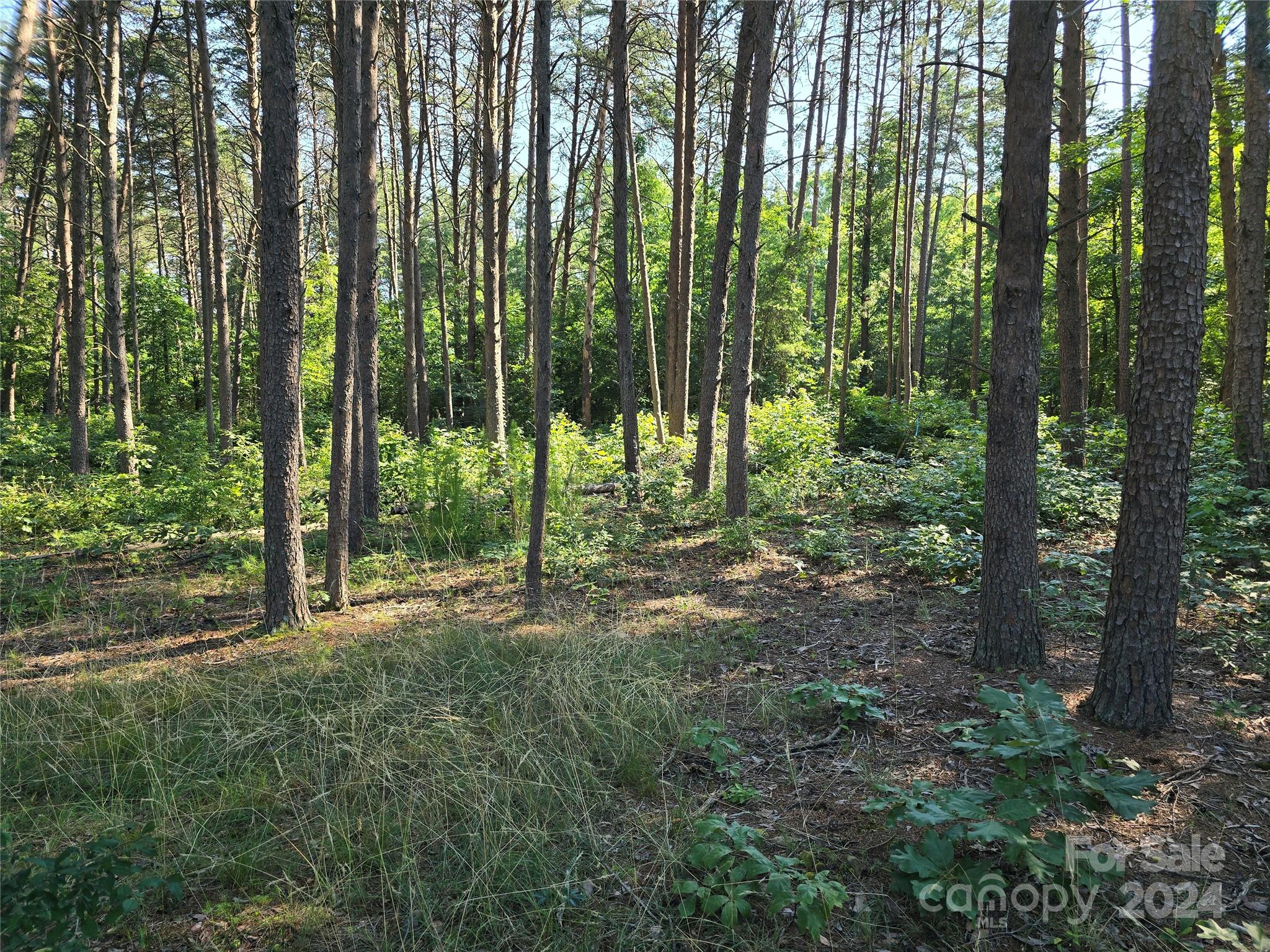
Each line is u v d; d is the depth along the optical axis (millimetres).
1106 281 21094
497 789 3627
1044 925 2715
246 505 11258
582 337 27000
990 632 5047
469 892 2945
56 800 3752
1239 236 9633
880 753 4016
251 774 3918
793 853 3184
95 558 9328
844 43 17250
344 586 7281
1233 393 9477
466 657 5367
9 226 21766
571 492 10828
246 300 26328
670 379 15805
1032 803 2814
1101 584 6410
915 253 31625
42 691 5008
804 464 12680
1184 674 4766
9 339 22375
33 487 13039
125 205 20750
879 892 2939
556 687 4617
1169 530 3910
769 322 22781
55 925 2410
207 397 15273
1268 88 8766
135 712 4555
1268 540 7348
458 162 22656
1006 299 4781
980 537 7688
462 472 11227
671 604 7043
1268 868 2936
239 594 7801
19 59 3154
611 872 3115
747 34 9992
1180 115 3594
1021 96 4508
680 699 4738
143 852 2736
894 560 8133
